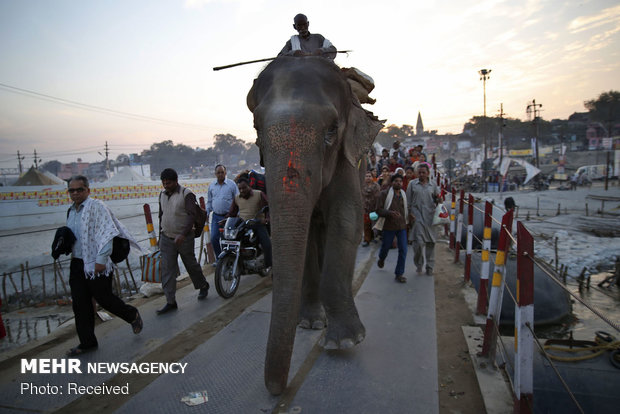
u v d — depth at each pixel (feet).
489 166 122.21
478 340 13.65
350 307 12.93
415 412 9.88
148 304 18.97
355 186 12.94
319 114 9.49
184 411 10.21
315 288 14.97
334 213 12.71
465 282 20.51
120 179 128.88
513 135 310.86
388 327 15.07
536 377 11.43
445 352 13.12
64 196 72.08
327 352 13.03
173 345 14.26
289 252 8.85
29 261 36.42
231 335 14.64
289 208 8.83
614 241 39.68
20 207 66.59
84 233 13.19
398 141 52.85
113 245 13.91
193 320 16.57
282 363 9.11
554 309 19.75
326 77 10.50
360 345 13.53
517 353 8.87
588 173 155.33
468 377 11.53
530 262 8.49
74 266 13.76
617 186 126.72
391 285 20.51
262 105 9.73
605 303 23.43
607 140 181.98
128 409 10.41
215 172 24.39
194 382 11.57
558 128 301.22
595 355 11.85
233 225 20.04
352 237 12.73
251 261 20.67
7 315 24.39
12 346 19.42
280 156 8.97
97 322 16.96
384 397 10.50
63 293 28.07
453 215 29.25
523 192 116.47
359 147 12.28
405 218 20.95
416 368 11.96
